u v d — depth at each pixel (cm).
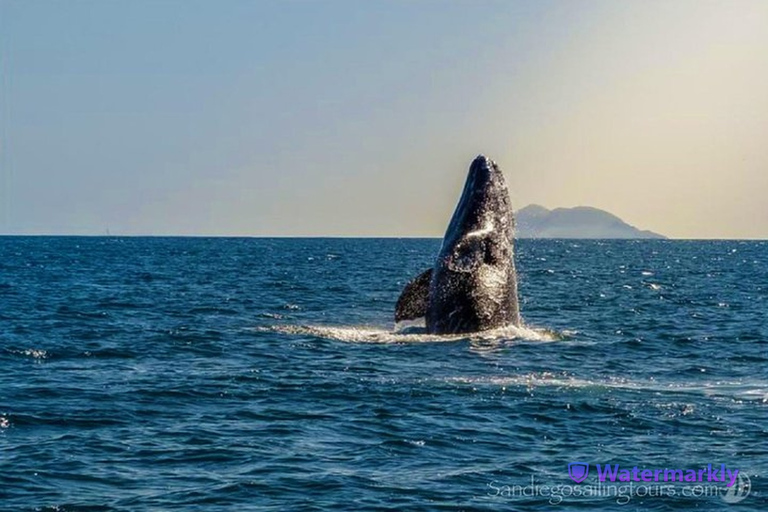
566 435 2725
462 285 4300
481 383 3381
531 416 2917
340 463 2452
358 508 2145
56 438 2648
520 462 2478
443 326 4328
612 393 3259
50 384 3341
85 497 2194
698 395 3259
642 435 2733
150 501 2175
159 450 2545
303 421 2841
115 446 2578
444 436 2694
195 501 2177
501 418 2892
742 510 2155
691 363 3972
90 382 3381
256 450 2548
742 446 2628
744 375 3694
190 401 3092
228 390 3247
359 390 3247
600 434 2742
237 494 2222
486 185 4341
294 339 4447
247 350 4119
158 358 3938
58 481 2295
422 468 2422
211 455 2506
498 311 4350
